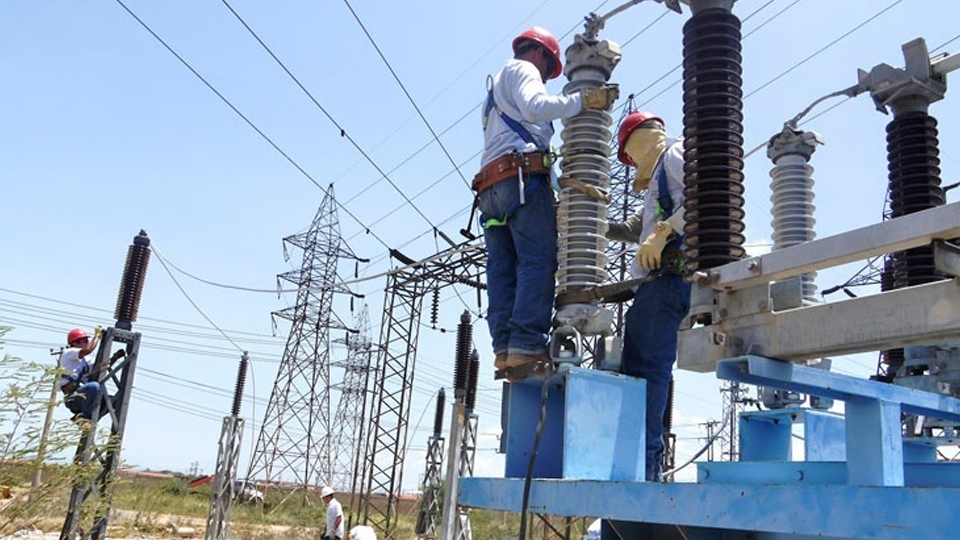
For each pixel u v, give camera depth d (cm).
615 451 360
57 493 1016
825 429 475
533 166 412
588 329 401
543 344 394
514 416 397
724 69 331
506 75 427
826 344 254
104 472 1266
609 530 390
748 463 375
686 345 306
